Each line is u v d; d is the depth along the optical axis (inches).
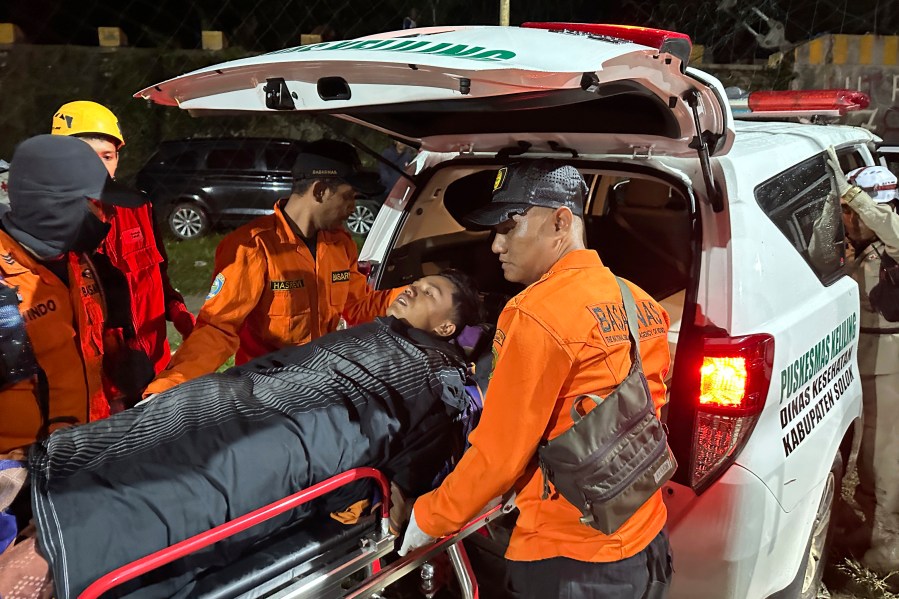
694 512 75.1
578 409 56.4
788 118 130.4
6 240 70.4
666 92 66.4
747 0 386.6
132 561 52.2
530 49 61.7
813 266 91.0
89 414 77.4
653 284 109.3
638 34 67.2
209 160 355.9
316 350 76.2
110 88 409.7
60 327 73.6
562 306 56.3
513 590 64.7
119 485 53.7
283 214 92.1
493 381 57.3
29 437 71.4
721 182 78.2
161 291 105.1
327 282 96.0
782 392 77.9
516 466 56.4
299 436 63.0
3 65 392.8
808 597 100.3
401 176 111.6
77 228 71.7
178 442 58.6
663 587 63.5
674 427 75.1
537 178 60.9
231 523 54.0
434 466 71.9
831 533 105.7
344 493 65.9
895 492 111.4
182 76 75.1
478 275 117.7
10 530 52.1
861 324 109.8
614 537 59.7
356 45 69.8
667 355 65.9
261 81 72.1
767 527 77.3
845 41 315.9
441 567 89.4
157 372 104.9
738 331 73.7
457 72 56.1
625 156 85.6
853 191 103.8
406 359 76.0
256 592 57.7
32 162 69.5
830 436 91.1
